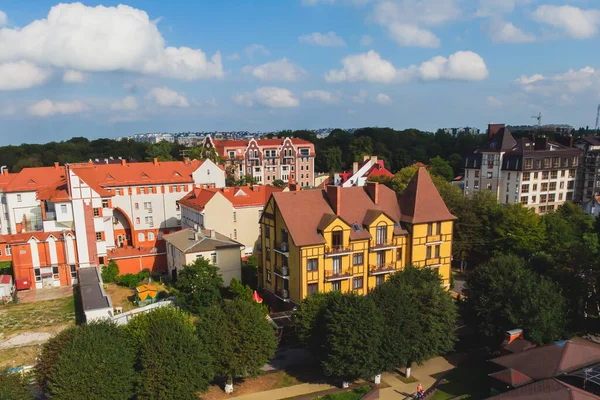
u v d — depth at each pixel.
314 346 45.31
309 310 46.56
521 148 104.25
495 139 109.81
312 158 164.62
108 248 80.25
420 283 51.19
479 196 82.75
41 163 176.75
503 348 46.53
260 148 154.62
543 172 104.50
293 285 55.84
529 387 37.44
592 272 50.22
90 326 39.34
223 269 67.31
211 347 40.69
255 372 42.03
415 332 44.12
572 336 47.81
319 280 55.12
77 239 73.44
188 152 153.50
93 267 73.81
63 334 38.59
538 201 105.38
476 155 112.06
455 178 141.75
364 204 60.50
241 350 40.94
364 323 42.06
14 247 70.25
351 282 57.22
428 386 44.62
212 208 80.44
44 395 39.69
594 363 40.25
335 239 55.56
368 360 41.34
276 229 58.62
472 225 77.25
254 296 59.66
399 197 64.69
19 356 49.06
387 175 108.44
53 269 72.69
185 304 58.78
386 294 46.34
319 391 43.09
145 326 40.94
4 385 33.72
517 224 76.06
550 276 52.72
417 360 45.19
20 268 70.81
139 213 94.38
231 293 61.56
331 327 42.47
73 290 71.19
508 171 104.25
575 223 84.81
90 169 93.56
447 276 64.19
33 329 56.19
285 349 52.44
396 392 43.44
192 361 37.69
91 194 73.75
